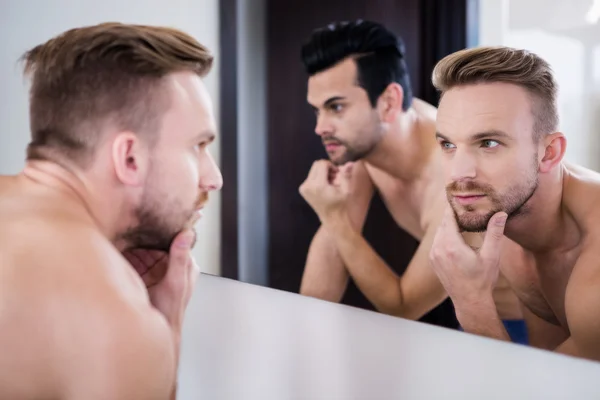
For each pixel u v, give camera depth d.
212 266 1.35
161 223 0.78
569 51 0.84
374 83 1.06
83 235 0.64
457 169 0.94
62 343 0.58
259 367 1.28
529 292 0.90
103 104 0.72
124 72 0.73
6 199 0.68
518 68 0.87
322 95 1.14
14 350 0.59
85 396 0.58
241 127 1.28
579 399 0.86
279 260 1.24
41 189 0.70
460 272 0.97
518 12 0.88
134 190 0.75
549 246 0.87
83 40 0.73
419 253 1.02
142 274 0.92
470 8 0.92
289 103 1.20
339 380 1.15
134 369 0.59
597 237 0.82
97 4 1.50
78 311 0.59
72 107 0.72
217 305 1.37
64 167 0.72
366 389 1.11
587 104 0.83
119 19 1.47
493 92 0.89
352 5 1.08
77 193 0.72
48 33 1.57
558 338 0.88
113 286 0.61
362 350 1.12
